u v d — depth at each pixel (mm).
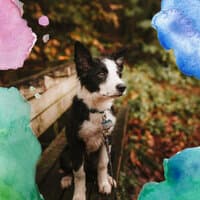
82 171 3006
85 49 3264
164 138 6930
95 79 3178
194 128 7578
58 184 3146
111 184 3129
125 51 3531
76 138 3164
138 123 7148
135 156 6012
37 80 3719
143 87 8641
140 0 12609
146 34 12094
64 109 4902
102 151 3195
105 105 3201
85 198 2928
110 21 11492
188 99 8961
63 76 5105
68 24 9945
